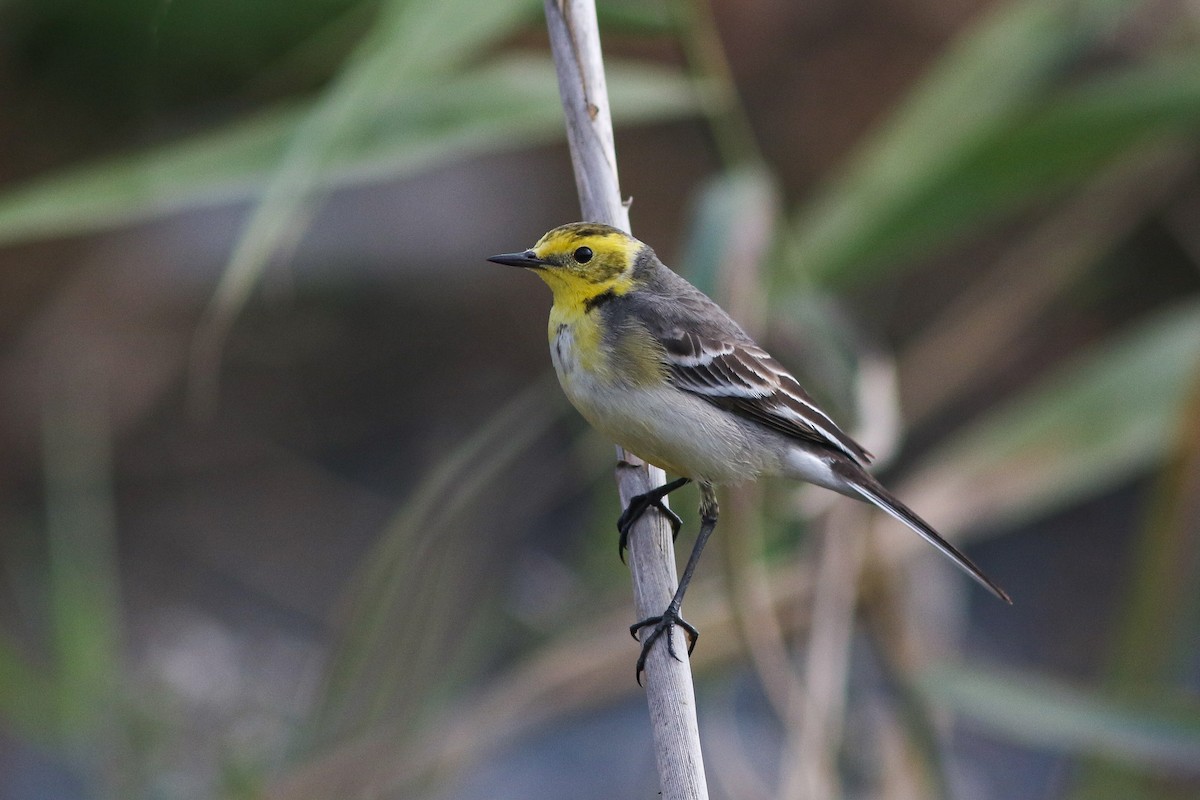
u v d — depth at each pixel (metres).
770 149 20.08
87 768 12.49
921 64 19.73
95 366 19.36
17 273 19.42
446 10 8.25
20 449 18.70
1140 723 9.84
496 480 12.32
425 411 20.67
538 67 9.70
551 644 11.73
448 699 11.48
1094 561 19.62
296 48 11.48
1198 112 11.26
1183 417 10.65
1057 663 18.44
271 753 12.15
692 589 11.97
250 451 20.08
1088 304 19.69
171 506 19.53
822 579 10.45
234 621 18.00
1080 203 14.84
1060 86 15.52
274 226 7.88
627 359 8.95
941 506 11.23
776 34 20.02
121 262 19.81
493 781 15.88
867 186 11.83
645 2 9.96
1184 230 18.77
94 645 12.37
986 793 16.14
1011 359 19.58
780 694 9.74
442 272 21.19
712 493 9.31
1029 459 11.27
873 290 19.23
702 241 9.38
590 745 16.42
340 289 20.77
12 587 17.06
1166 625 10.84
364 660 11.15
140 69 15.86
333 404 20.67
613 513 12.52
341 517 19.66
